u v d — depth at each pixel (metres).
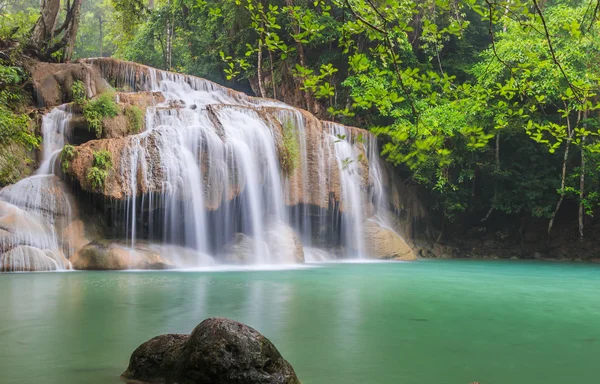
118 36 47.28
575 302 9.99
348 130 22.91
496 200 27.62
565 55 22.34
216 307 8.29
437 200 28.06
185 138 17.27
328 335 6.38
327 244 21.98
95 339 5.91
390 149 6.56
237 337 4.03
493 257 27.31
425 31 5.22
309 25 6.05
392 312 8.23
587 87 5.20
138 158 16.23
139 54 40.72
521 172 28.27
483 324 7.41
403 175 26.83
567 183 27.14
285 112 20.53
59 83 19.92
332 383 4.43
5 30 21.86
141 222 16.33
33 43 22.45
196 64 36.38
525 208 27.98
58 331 6.33
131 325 6.70
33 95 19.47
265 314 7.75
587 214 26.31
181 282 11.81
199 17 33.38
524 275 16.31
